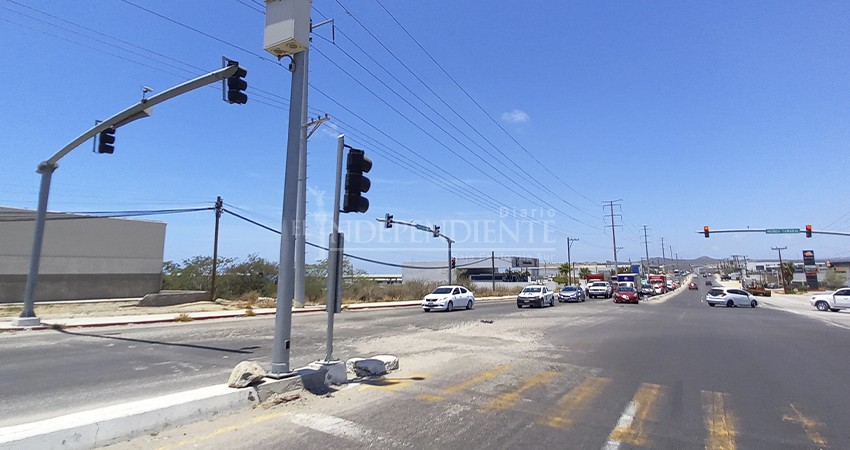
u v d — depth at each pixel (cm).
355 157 851
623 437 548
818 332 1816
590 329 1839
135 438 513
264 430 551
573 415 636
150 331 1659
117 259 3036
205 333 1603
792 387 823
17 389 775
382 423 587
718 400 726
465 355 1148
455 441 525
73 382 829
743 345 1395
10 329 1625
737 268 15750
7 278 2588
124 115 1343
